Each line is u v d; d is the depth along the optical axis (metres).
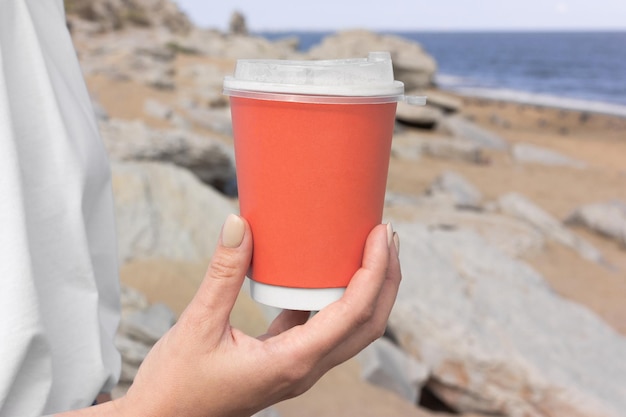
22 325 0.46
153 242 2.14
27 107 0.51
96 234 0.57
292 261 0.47
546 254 4.02
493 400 2.01
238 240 0.45
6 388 0.46
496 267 2.70
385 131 0.47
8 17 0.50
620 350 2.26
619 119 13.51
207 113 6.21
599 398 1.92
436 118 8.27
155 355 0.47
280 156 0.46
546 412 1.95
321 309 0.47
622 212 4.94
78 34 14.23
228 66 11.72
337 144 0.45
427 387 2.11
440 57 36.97
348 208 0.47
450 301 2.27
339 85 0.45
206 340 0.46
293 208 0.46
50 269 0.51
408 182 5.39
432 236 2.91
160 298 1.84
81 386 0.53
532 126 12.07
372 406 1.74
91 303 0.53
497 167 7.02
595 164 8.17
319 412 1.65
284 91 0.45
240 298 1.95
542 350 2.12
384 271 0.47
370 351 1.97
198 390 0.46
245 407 0.47
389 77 0.48
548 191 6.27
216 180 4.19
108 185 0.58
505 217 4.36
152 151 3.80
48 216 0.51
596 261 4.17
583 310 2.50
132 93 6.31
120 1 17.64
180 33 16.94
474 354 2.03
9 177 0.47
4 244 0.46
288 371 0.46
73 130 0.53
